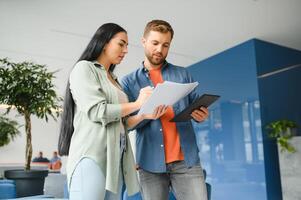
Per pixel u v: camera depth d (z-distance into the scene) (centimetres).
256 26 408
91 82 117
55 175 337
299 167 386
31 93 274
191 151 159
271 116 439
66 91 127
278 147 415
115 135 119
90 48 130
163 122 163
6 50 469
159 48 162
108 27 131
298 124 467
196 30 416
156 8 356
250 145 437
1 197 248
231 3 345
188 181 155
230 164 461
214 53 506
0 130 546
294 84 479
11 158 918
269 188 411
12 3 340
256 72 441
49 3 342
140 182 160
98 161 112
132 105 121
